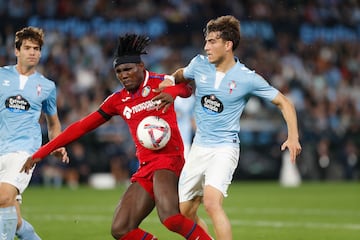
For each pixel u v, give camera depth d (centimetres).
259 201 4538
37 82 2281
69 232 2972
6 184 2144
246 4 7744
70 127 2134
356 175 6550
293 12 7881
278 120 6512
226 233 2006
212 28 2134
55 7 7069
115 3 7344
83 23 7094
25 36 2245
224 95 2122
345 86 7512
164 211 2003
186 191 2156
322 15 7994
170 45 7188
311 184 6109
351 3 8206
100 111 2148
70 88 6444
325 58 7719
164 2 7462
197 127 2184
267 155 6444
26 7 6988
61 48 6862
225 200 4609
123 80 2078
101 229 3077
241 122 6444
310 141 6462
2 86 2238
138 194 2078
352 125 6669
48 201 4525
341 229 3100
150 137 2072
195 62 2192
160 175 2072
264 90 2109
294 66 7488
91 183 5925
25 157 2197
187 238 2025
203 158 2134
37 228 3112
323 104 6925
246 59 7344
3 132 2234
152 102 2108
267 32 7694
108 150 5966
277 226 3206
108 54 6931
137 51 2091
